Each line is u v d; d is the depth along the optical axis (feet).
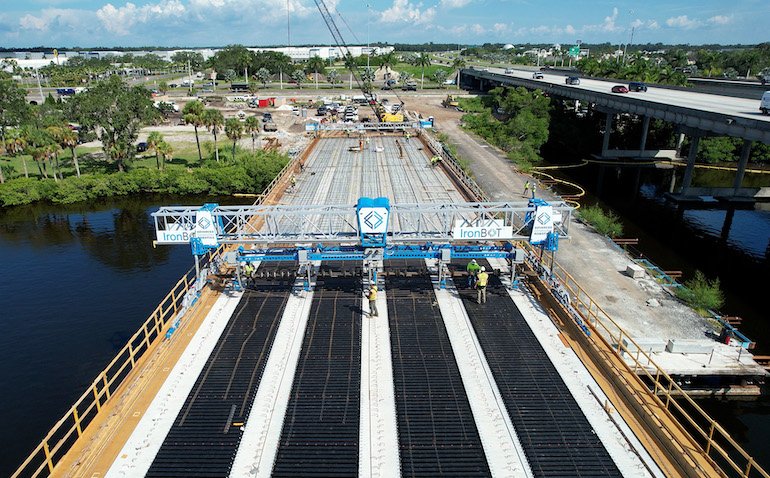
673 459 41.91
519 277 74.59
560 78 390.63
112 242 158.81
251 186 209.56
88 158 251.60
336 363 55.36
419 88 527.81
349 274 76.38
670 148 273.54
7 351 99.30
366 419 47.01
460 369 54.29
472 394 50.39
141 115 237.25
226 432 45.34
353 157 159.74
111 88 259.60
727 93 255.29
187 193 209.97
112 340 103.30
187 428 45.78
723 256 143.02
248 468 41.45
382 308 66.95
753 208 185.47
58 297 121.49
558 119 304.30
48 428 79.97
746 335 101.55
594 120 301.43
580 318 61.98
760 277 129.59
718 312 106.52
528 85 372.99
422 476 40.83
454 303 68.23
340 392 50.70
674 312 99.40
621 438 44.45
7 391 87.97
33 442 77.05
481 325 62.75
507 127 289.94
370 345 58.70
